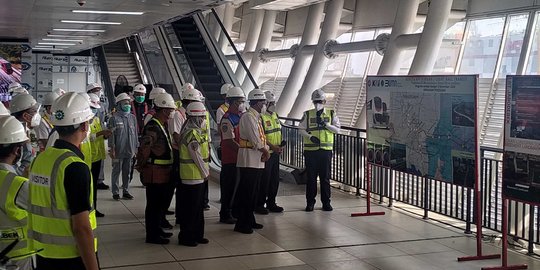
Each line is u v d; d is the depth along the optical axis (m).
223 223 8.06
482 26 13.42
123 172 9.43
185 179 6.77
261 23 25.17
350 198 9.95
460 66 13.89
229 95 7.86
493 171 7.55
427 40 13.37
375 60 17.45
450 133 6.84
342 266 6.25
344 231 7.71
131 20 12.52
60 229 3.29
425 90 7.23
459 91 6.65
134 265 6.14
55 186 3.24
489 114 12.58
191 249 6.77
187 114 6.78
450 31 14.27
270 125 8.54
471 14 13.76
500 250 6.95
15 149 3.75
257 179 7.49
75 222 3.20
